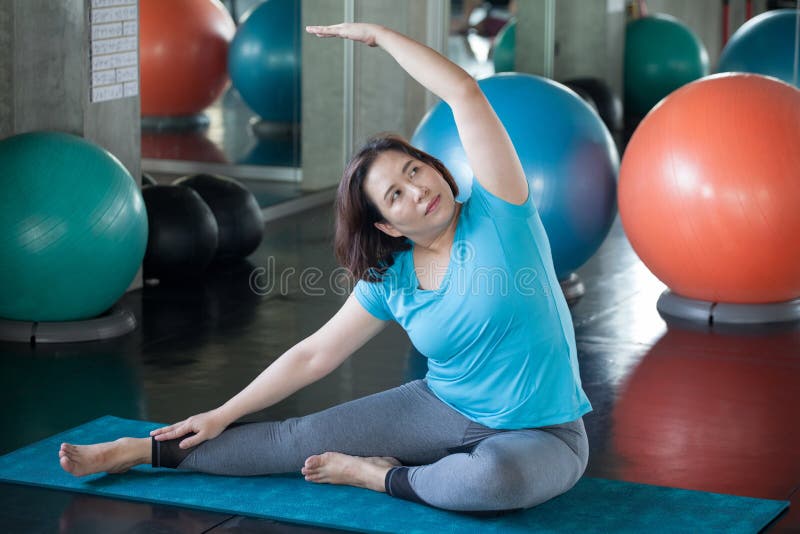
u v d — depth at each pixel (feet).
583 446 11.31
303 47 26.94
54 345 17.29
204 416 12.24
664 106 18.39
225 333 18.16
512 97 19.07
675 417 14.44
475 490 10.85
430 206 10.67
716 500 11.85
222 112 24.82
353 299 11.73
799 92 18.10
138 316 19.02
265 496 11.85
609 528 11.12
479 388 11.23
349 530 11.12
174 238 20.63
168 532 11.18
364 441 11.94
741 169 17.29
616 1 39.81
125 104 20.25
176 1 23.49
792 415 14.48
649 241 18.42
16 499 11.94
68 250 16.92
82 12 18.93
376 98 29.30
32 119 18.88
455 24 42.34
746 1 39.55
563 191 18.61
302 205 27.53
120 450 12.14
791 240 17.42
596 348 17.34
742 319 18.26
